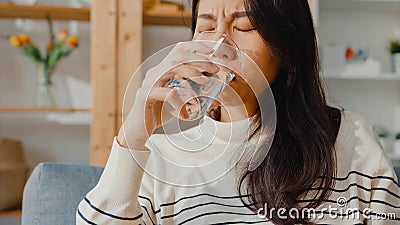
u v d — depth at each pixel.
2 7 2.63
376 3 2.90
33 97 2.94
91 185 1.30
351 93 3.09
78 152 2.99
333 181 1.13
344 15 3.08
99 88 2.60
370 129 1.21
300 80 1.11
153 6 2.71
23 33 2.92
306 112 1.11
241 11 0.99
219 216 1.13
